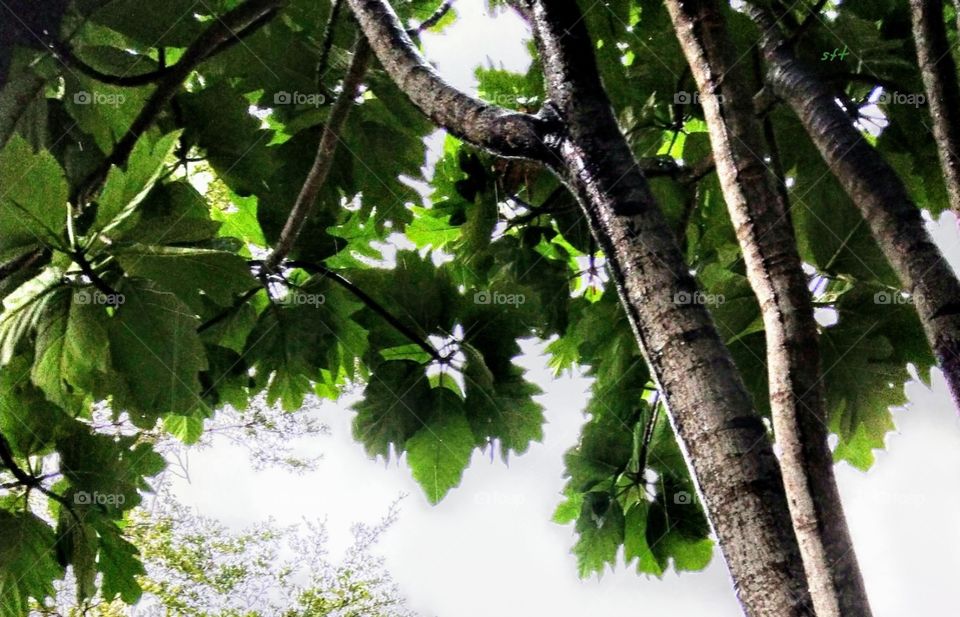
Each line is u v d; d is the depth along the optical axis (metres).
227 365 3.36
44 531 2.89
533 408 3.17
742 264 3.21
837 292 3.11
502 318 3.19
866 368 2.99
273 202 3.29
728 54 1.67
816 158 3.10
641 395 3.77
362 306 3.26
